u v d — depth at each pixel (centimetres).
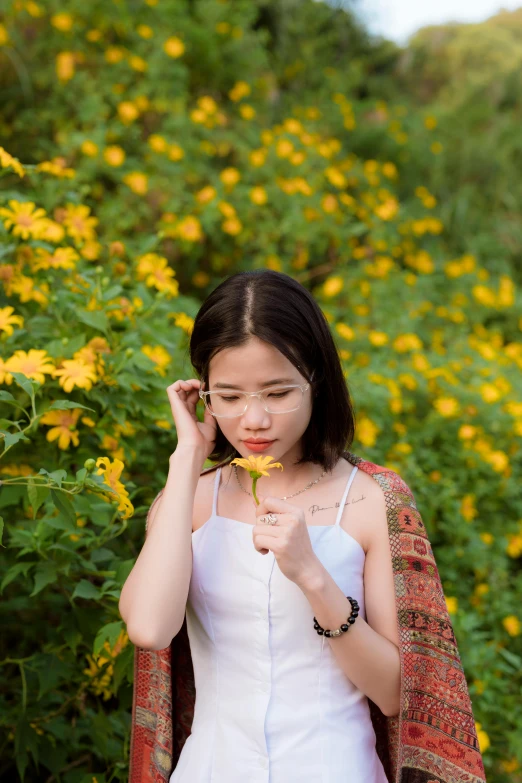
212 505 151
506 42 894
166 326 260
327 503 145
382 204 547
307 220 470
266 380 133
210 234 439
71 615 197
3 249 226
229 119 532
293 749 134
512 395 407
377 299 470
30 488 159
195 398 156
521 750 265
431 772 139
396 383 387
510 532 360
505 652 283
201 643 145
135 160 440
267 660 138
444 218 632
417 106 802
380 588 142
